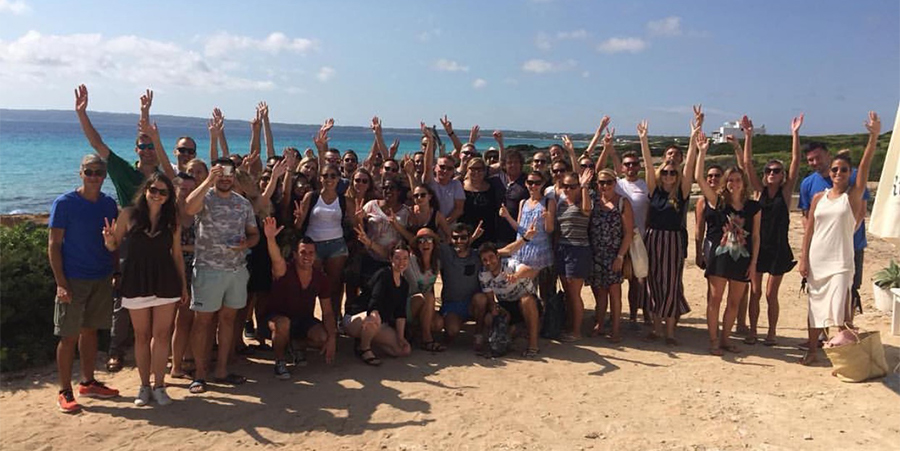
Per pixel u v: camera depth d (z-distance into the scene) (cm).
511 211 785
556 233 745
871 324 808
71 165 4281
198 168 625
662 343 742
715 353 696
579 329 754
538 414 530
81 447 460
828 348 615
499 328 689
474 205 798
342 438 482
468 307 730
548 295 775
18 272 677
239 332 675
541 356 691
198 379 571
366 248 729
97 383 560
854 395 568
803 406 544
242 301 580
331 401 556
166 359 542
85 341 544
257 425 504
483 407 544
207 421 510
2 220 1388
